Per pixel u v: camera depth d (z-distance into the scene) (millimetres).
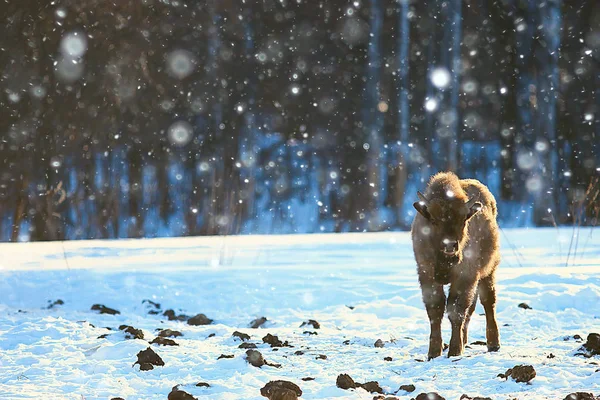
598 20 85125
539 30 87000
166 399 17922
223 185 74000
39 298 32406
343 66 89688
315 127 87500
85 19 79062
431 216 20234
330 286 33312
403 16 89938
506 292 30266
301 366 20969
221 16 87188
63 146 75938
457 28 89000
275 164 83500
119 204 75062
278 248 47906
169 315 30750
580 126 83625
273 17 89250
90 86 78812
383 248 47281
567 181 80250
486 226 22078
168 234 72375
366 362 21281
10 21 76438
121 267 38844
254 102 86875
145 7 82000
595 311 28266
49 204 69438
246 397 17531
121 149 78938
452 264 19938
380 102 88312
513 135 84625
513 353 21359
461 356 20938
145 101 81375
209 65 85500
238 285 33500
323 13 90250
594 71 84812
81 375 20172
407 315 29500
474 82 87438
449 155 84312
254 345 23766
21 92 76062
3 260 42062
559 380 17891
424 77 89000
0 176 72500
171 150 80438
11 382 19578
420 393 17000
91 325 27359
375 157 84188
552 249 45688
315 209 79688
